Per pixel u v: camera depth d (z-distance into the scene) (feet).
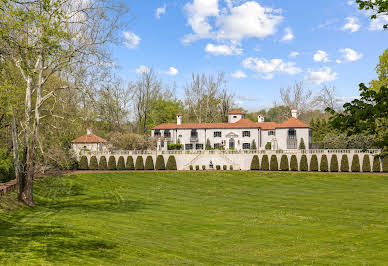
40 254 47.75
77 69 76.02
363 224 74.59
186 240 62.13
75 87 77.20
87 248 52.80
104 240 58.18
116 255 50.55
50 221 69.46
